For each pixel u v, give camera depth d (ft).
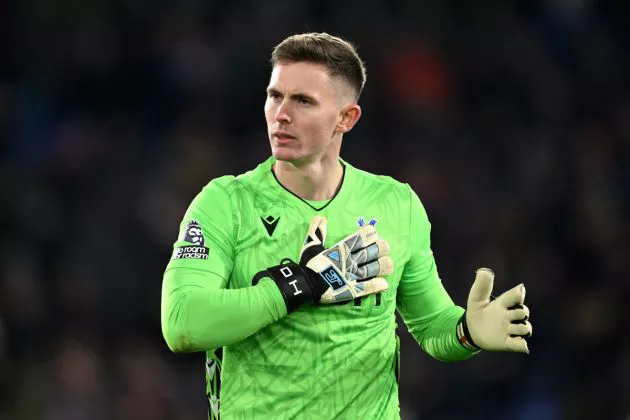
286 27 157.89
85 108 155.63
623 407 121.90
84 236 137.69
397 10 164.35
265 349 44.09
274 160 46.26
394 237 46.39
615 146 156.56
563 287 134.31
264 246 44.39
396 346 46.91
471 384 122.11
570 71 163.73
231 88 152.56
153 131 152.76
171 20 159.02
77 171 144.46
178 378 125.18
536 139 153.69
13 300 125.70
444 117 156.25
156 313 132.77
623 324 129.90
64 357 115.85
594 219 139.54
